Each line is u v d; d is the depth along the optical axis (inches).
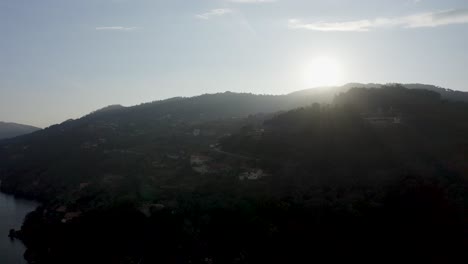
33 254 4918.8
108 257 4429.1
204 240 4239.7
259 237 4136.3
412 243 3927.2
